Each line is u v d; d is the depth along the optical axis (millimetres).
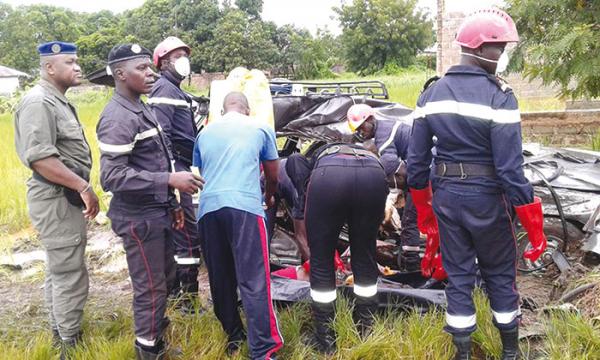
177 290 4781
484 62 3385
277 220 5512
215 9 47531
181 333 4148
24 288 5656
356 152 3855
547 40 7551
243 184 3695
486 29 3303
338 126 5246
